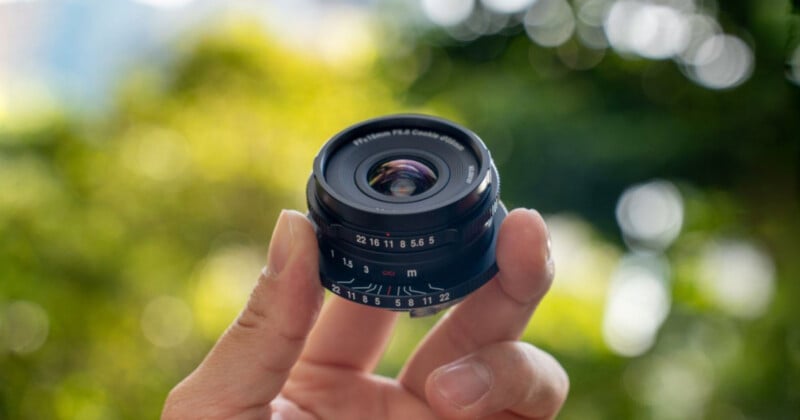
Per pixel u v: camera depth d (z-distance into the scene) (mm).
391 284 300
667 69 808
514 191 836
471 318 336
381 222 293
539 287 317
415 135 319
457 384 318
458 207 296
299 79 944
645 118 809
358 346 355
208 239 783
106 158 794
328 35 1040
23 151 764
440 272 302
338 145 318
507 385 320
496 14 935
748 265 679
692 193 750
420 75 980
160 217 773
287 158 840
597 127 815
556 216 835
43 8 988
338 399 351
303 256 297
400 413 348
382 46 1001
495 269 308
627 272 761
